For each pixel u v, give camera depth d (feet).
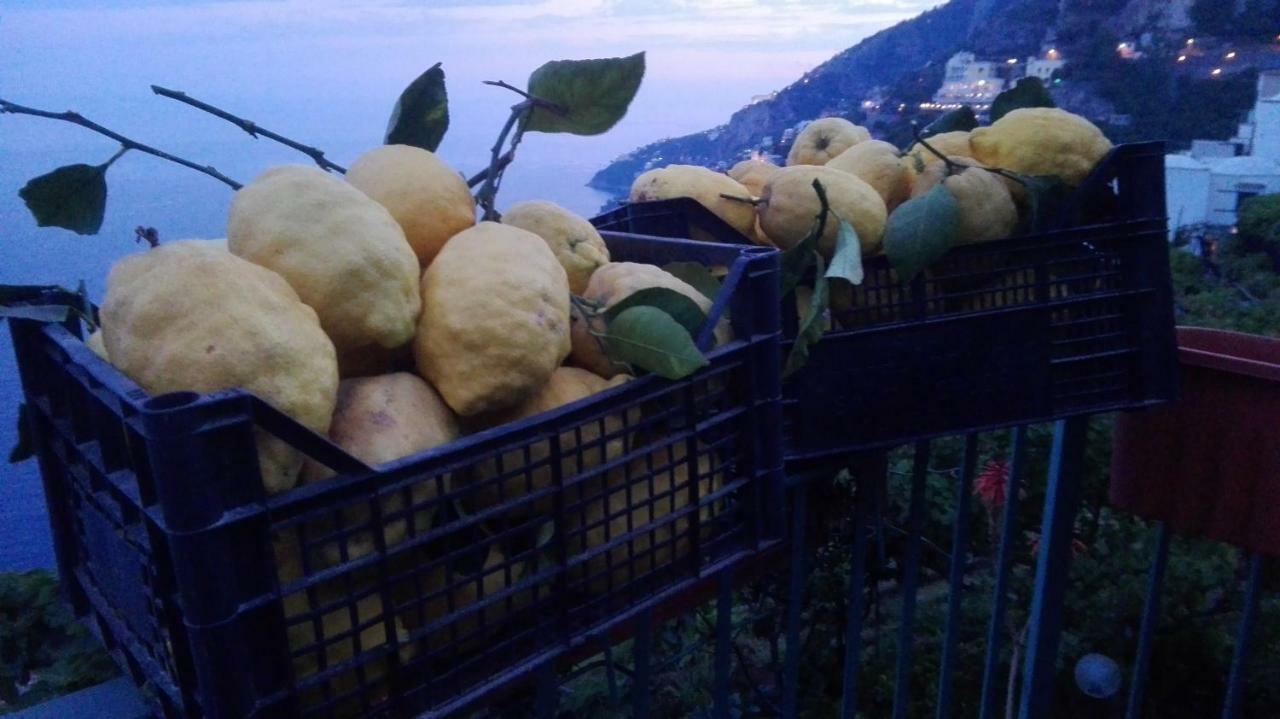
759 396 3.62
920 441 5.32
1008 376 5.09
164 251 2.83
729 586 4.52
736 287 3.54
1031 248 5.07
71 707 3.50
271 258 3.04
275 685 2.48
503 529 3.16
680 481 3.61
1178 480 5.75
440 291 3.28
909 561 5.73
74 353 2.78
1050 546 5.93
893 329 4.90
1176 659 9.84
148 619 2.75
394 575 2.84
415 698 2.81
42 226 3.65
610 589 3.36
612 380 3.64
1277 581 10.21
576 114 4.30
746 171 6.02
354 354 3.22
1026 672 6.32
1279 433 5.24
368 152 3.82
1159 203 5.18
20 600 8.13
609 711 7.54
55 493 3.50
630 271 3.92
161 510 2.35
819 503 6.63
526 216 4.12
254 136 3.82
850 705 5.72
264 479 2.59
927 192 4.94
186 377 2.62
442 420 3.19
